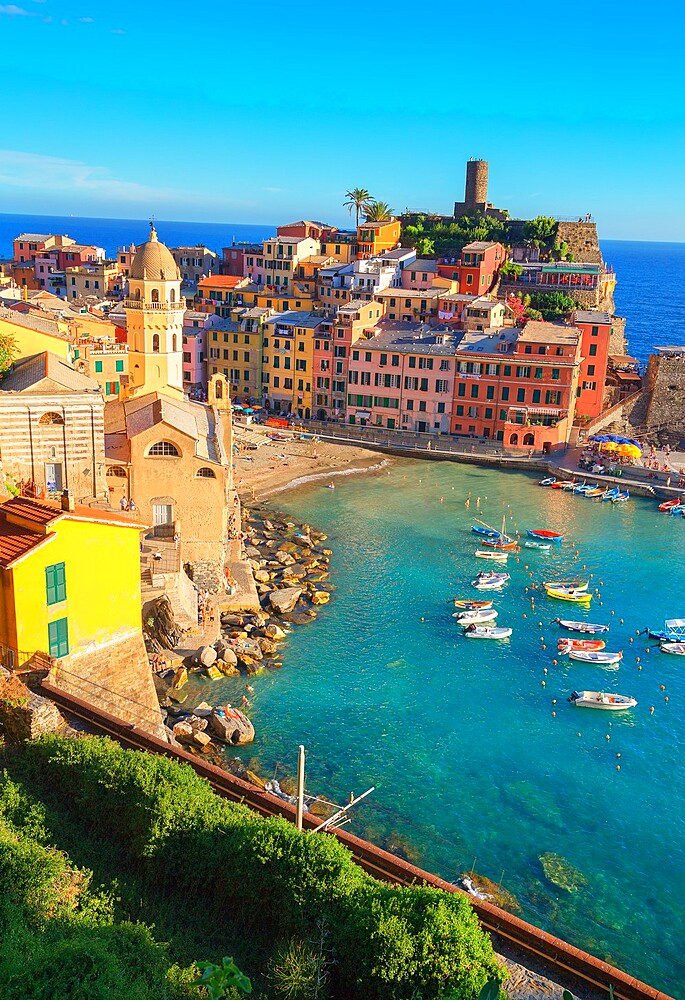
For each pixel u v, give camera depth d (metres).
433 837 49.31
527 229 191.62
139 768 33.78
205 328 163.50
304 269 176.50
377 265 166.38
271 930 28.44
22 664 42.62
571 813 52.41
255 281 185.00
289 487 119.69
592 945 42.00
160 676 64.19
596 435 137.25
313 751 57.16
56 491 70.94
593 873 47.12
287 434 145.38
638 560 96.12
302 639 74.12
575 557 96.56
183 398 97.00
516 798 53.53
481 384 142.25
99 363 112.81
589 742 60.44
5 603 42.31
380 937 24.81
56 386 69.25
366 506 112.75
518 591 86.81
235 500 100.25
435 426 147.12
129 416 79.69
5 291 129.12
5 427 67.69
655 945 42.31
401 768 55.91
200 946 27.97
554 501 118.00
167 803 31.55
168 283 90.44
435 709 63.72
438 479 126.94
